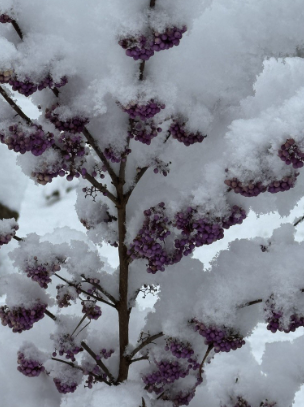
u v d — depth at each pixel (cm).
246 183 54
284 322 57
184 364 63
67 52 55
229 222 57
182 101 58
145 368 65
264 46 60
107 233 64
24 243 62
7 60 53
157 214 59
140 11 52
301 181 60
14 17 54
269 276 59
